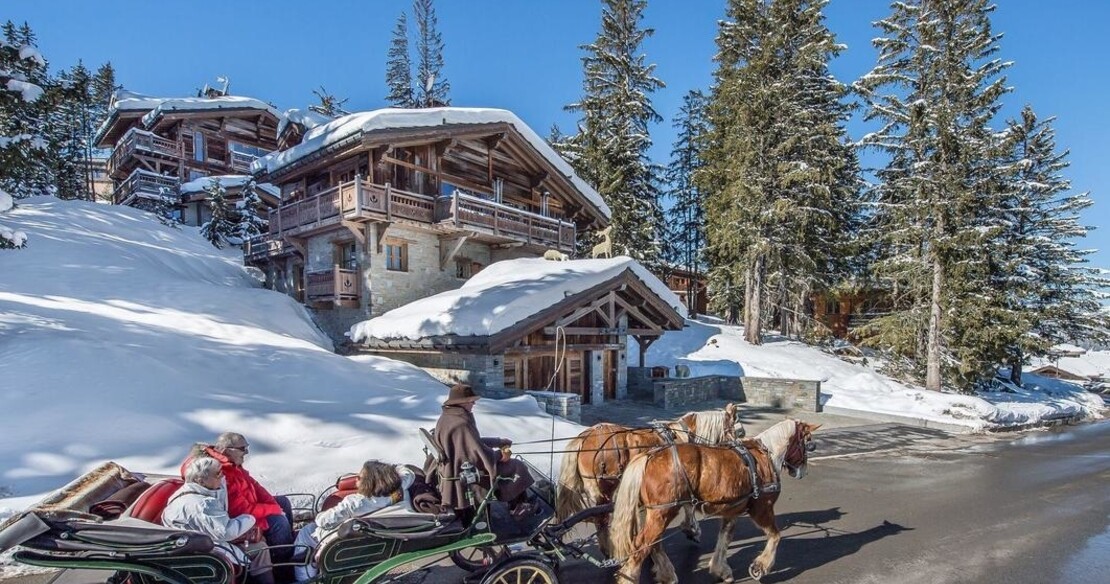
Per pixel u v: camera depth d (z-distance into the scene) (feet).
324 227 66.64
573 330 52.16
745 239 87.40
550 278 54.39
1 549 10.41
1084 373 153.48
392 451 27.37
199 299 57.77
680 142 135.13
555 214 92.22
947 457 42.32
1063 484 34.19
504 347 43.98
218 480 13.79
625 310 58.65
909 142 73.36
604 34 104.12
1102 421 74.38
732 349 84.69
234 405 29.89
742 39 91.09
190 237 107.34
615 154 100.07
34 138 34.09
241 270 93.71
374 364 45.68
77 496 13.51
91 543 11.24
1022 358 85.92
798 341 96.48
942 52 70.38
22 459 21.57
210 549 12.33
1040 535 24.54
